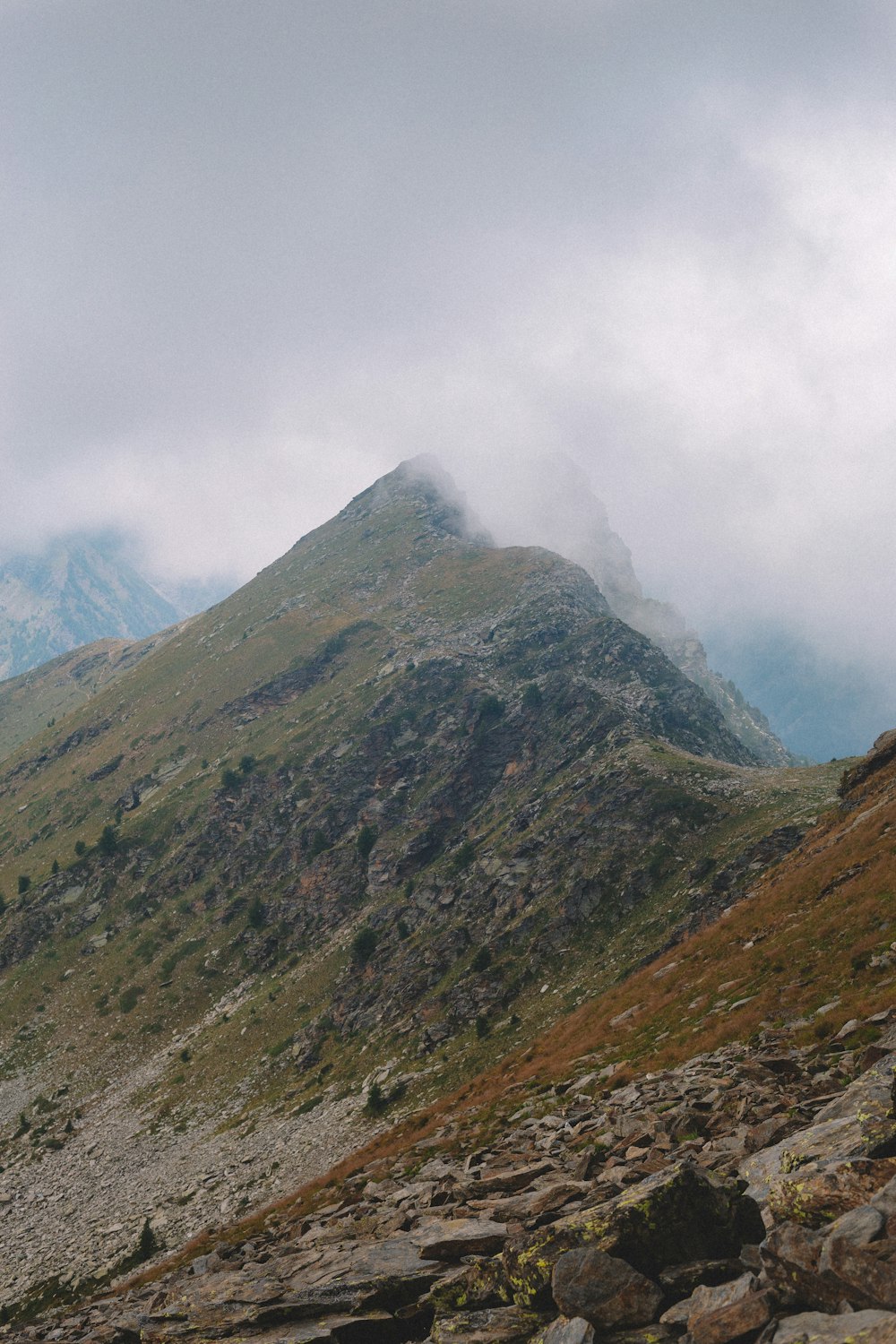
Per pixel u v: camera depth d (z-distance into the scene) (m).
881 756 88.56
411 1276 13.73
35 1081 139.00
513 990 104.75
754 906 69.50
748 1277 8.45
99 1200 92.75
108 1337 17.88
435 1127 54.22
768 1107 19.62
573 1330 8.90
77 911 195.38
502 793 186.00
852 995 32.34
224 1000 154.00
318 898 174.12
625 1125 23.70
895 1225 7.39
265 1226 41.31
